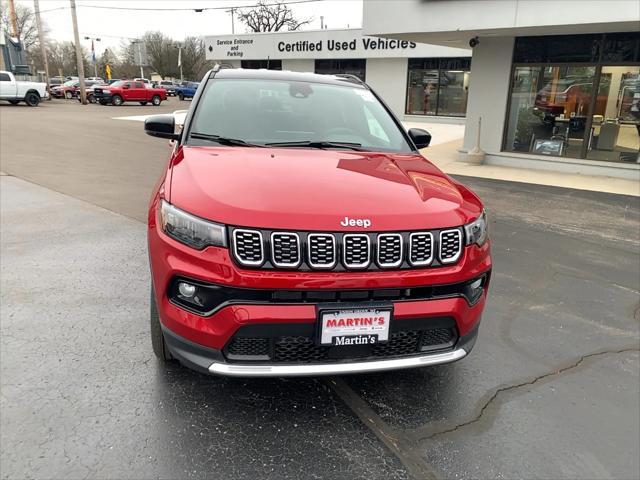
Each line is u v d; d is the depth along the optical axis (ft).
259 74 13.80
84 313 12.60
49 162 35.19
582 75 37.88
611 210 26.86
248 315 7.58
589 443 8.68
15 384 9.53
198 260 7.77
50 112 85.56
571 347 12.05
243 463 7.84
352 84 14.49
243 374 7.88
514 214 25.38
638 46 35.17
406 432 8.76
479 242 8.91
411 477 7.73
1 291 13.80
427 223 8.23
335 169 9.66
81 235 19.04
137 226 20.39
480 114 42.32
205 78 13.37
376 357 8.33
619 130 37.19
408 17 37.19
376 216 8.04
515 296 15.03
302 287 7.62
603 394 10.17
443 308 8.25
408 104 87.45
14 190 26.27
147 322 12.21
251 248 7.67
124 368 10.20
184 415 8.88
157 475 7.50
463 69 81.10
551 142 40.16
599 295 15.37
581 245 20.51
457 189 9.88
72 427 8.41
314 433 8.60
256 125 11.68
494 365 11.07
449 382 10.33
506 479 7.79
